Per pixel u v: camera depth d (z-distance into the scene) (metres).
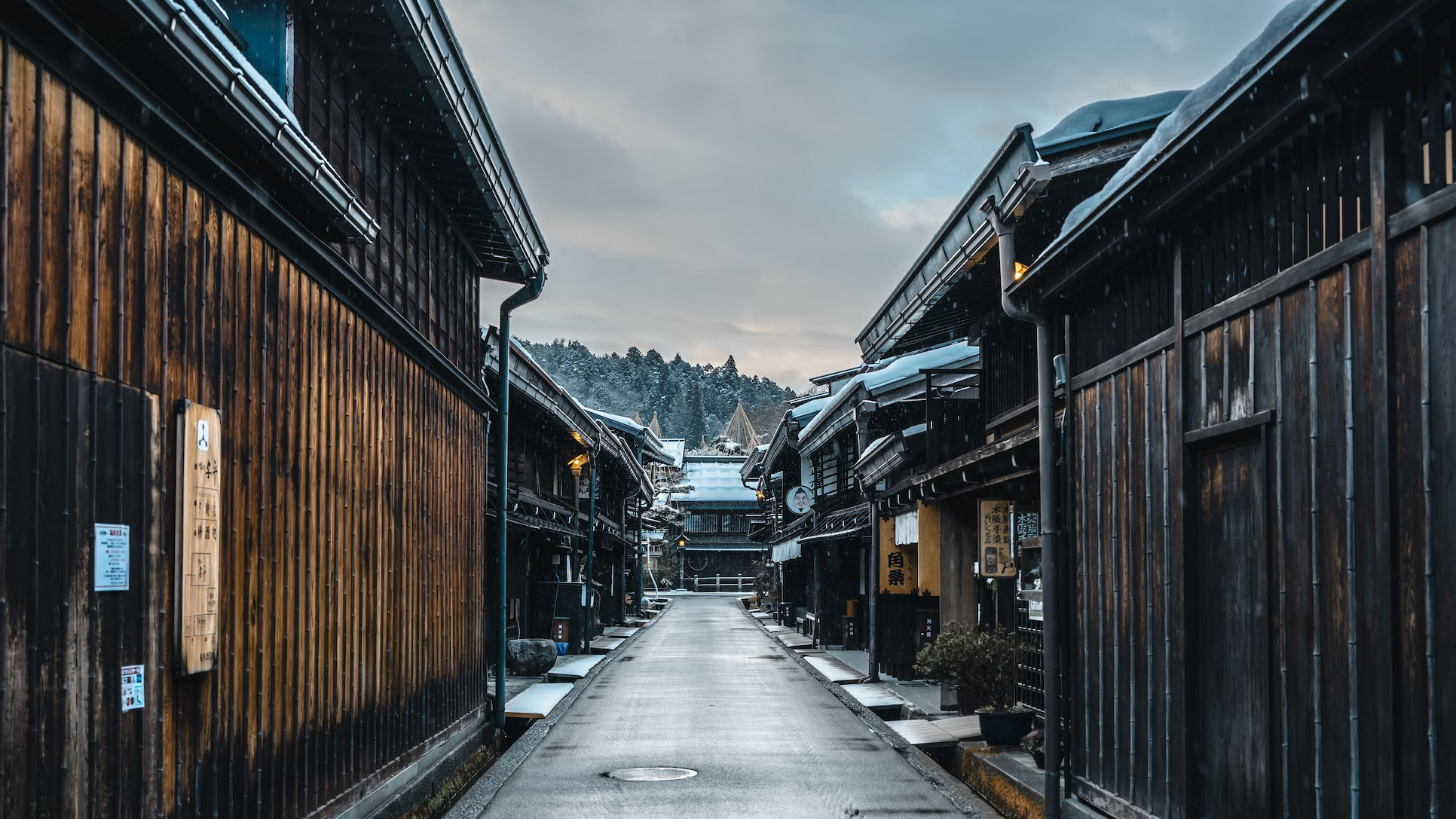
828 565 30.12
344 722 8.23
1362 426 4.78
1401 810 4.49
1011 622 14.24
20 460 4.06
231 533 6.06
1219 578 6.30
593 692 19.50
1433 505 4.28
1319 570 5.14
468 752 12.70
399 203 10.13
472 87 9.34
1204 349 6.42
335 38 8.16
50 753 4.25
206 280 5.73
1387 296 4.56
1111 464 7.99
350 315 8.48
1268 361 5.65
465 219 12.48
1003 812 9.87
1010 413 12.73
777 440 35.78
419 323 10.91
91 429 4.57
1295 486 5.38
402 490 10.07
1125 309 7.86
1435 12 4.10
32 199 4.15
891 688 19.14
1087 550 8.47
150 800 5.07
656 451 48.22
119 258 4.82
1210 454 6.43
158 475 5.16
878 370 21.73
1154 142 6.29
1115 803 7.72
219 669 5.89
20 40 4.05
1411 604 4.44
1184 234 6.74
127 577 4.84
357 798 8.50
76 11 4.33
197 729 5.62
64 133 4.38
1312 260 5.19
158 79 5.03
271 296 6.72
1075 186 9.82
